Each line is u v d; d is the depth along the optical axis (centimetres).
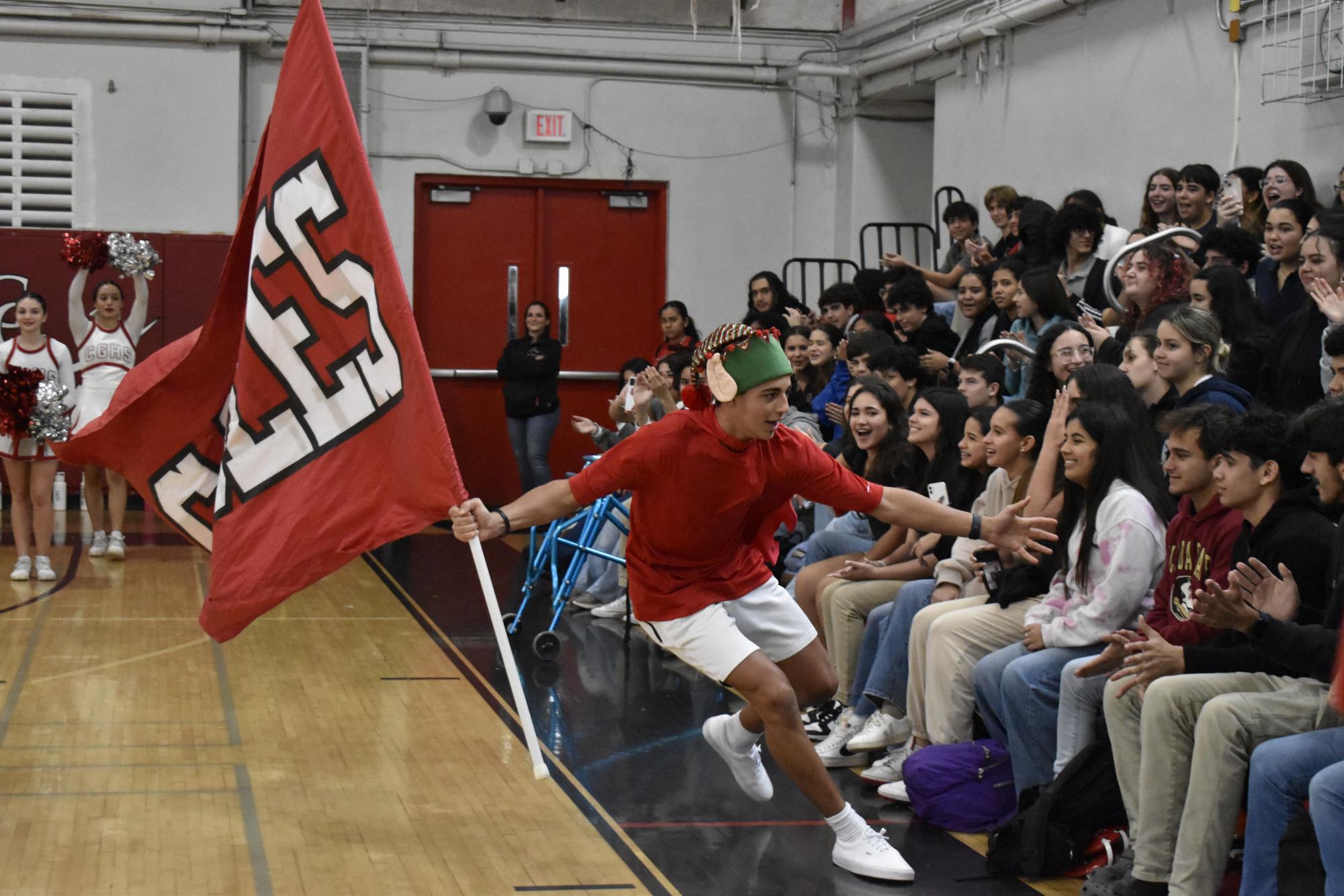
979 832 427
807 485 376
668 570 383
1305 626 328
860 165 1158
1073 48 844
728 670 376
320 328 385
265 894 366
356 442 384
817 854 408
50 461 814
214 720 538
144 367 416
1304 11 648
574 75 1162
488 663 654
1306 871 312
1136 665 358
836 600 525
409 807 443
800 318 891
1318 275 465
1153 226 663
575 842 414
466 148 1153
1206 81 724
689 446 364
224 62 1097
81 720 533
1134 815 371
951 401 524
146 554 919
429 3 1136
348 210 384
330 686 596
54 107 1080
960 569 475
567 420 1193
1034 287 604
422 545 1016
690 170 1184
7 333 1081
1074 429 408
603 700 591
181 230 1100
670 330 983
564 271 1183
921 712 464
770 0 1177
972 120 966
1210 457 371
